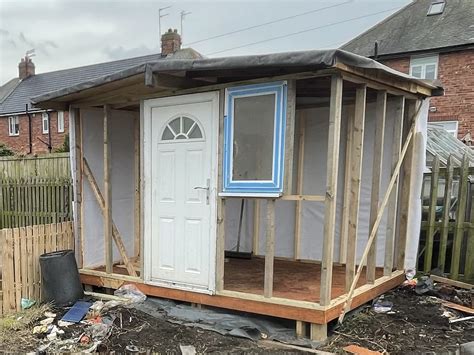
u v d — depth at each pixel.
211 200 4.05
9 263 4.48
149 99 4.47
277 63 3.27
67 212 7.55
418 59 12.23
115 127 5.68
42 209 7.88
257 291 4.02
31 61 23.61
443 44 11.70
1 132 21.98
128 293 4.59
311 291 4.04
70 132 5.21
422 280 4.94
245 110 3.79
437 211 5.69
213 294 4.05
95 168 5.42
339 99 3.38
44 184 7.81
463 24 12.16
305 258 5.75
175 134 4.31
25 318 4.16
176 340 3.54
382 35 13.72
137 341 3.53
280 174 3.58
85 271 5.10
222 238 4.02
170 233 4.37
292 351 3.33
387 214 4.75
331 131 3.40
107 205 4.89
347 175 5.32
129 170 5.91
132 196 5.98
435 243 5.56
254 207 6.06
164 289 4.40
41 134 20.36
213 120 4.01
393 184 4.53
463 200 5.07
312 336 3.52
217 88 3.95
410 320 3.93
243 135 3.81
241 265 5.37
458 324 3.87
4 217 8.39
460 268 5.21
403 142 4.91
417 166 4.96
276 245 5.99
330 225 3.42
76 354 3.38
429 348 3.33
